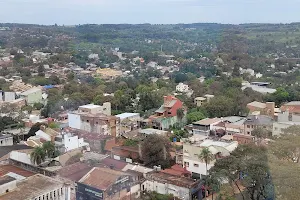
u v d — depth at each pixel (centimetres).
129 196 5672
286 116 9331
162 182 6147
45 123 10000
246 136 8262
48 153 6800
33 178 5347
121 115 10769
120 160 6956
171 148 7675
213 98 12094
